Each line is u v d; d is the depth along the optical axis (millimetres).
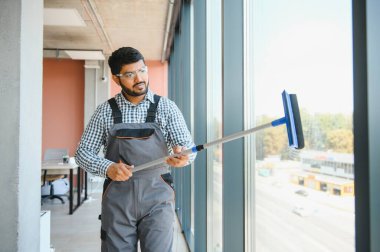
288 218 1438
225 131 1817
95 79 7516
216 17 2906
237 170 1843
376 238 650
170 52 6512
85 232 4207
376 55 667
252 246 1822
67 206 5695
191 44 3938
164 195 1554
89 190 7156
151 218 1531
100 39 6277
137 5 4688
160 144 1582
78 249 3600
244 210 1839
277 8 1536
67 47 6781
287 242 1463
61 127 7602
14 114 1969
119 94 1641
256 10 1844
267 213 1717
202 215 3078
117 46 6750
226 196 1840
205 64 2965
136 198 1524
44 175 5672
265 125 1156
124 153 1562
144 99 1607
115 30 5766
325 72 1094
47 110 7602
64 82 7641
